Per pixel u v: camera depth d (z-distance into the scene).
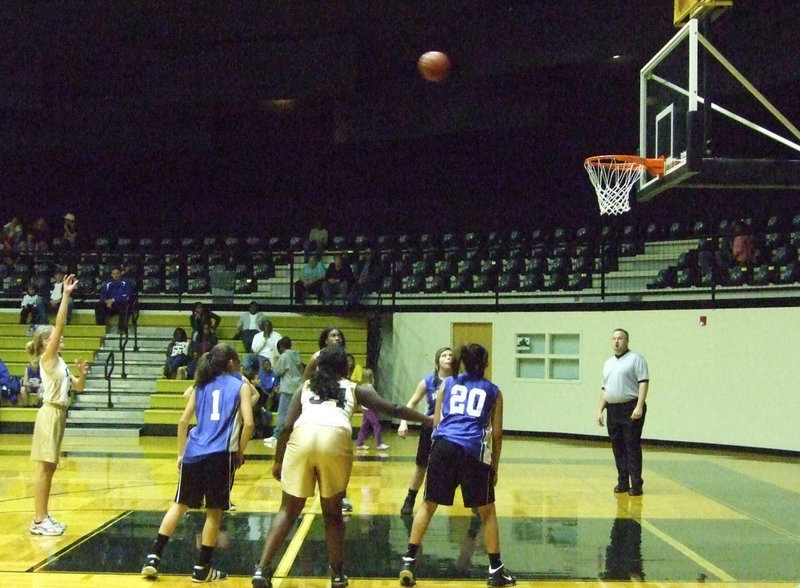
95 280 22.06
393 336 20.08
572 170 22.77
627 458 10.54
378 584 6.26
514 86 20.89
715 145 19.14
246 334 18.81
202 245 24.52
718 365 15.93
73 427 17.27
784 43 16.98
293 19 19.52
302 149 24.55
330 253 21.14
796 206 20.17
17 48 20.84
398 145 23.66
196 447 6.25
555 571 6.70
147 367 19.09
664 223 22.02
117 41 20.59
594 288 19.30
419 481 8.81
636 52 17.66
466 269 20.66
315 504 9.37
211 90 20.98
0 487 10.43
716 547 7.59
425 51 20.95
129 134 22.84
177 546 7.36
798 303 14.83
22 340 19.58
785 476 12.27
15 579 6.26
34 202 25.16
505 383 18.89
